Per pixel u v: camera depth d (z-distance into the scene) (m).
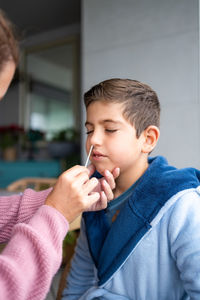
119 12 2.41
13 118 4.00
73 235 1.73
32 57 3.86
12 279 0.38
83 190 0.51
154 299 0.60
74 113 3.59
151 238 0.58
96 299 0.66
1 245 0.77
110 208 0.68
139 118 0.60
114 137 0.59
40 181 1.96
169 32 2.21
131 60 2.36
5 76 0.46
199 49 2.10
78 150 3.49
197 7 2.11
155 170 0.63
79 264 0.77
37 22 3.56
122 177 0.66
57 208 0.50
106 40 2.47
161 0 2.24
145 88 0.64
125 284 0.62
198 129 2.10
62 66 3.67
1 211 0.69
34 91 3.87
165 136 2.21
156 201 0.58
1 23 0.45
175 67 2.18
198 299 0.51
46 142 3.78
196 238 0.53
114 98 0.58
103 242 0.68
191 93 2.13
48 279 0.42
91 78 2.53
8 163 3.36
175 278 0.59
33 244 0.42
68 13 3.35
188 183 0.59
